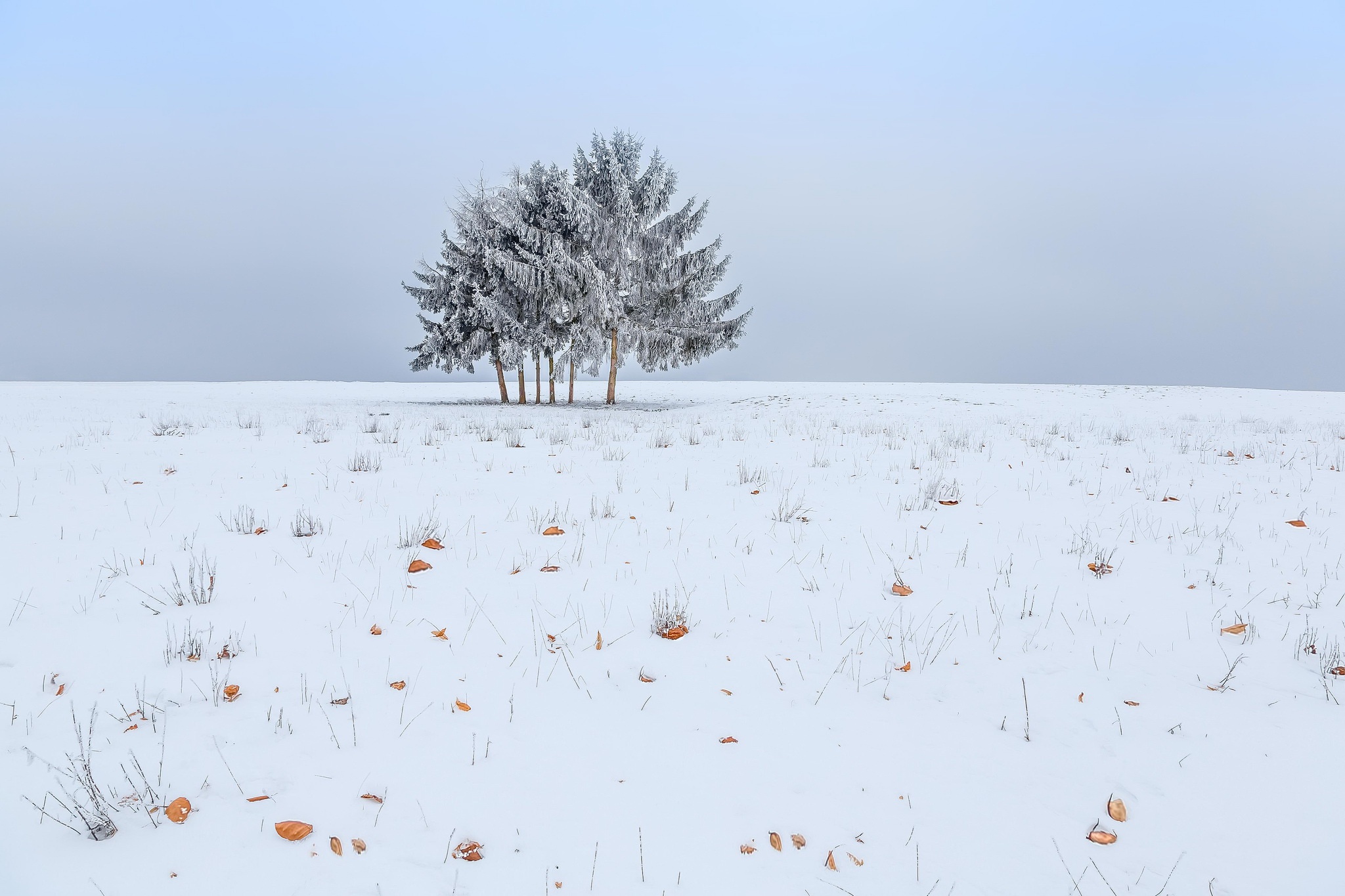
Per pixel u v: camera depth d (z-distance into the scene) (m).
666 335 28.56
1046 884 1.90
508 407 29.06
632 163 30.47
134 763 2.22
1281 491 7.07
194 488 6.68
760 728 2.66
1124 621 3.72
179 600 3.65
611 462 9.34
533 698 2.84
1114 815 2.16
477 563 4.63
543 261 27.66
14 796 2.09
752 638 3.49
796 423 16.72
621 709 2.78
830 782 2.33
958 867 1.96
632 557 4.82
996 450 10.45
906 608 3.90
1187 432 13.65
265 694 2.78
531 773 2.34
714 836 2.06
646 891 1.85
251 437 11.40
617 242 28.95
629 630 3.56
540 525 5.57
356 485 7.15
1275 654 3.32
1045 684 3.03
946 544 5.19
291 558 4.56
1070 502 6.62
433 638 3.40
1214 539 5.27
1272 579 4.36
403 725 2.60
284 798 2.15
